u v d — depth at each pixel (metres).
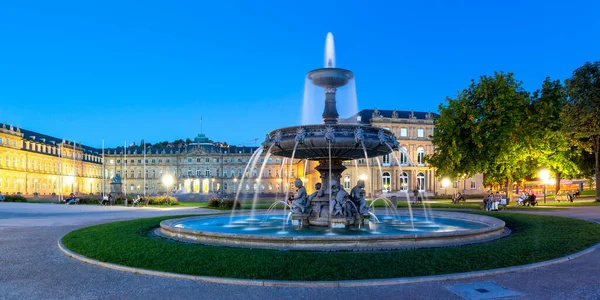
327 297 8.18
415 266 9.95
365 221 16.98
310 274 9.41
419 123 85.88
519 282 9.16
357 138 15.18
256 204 44.28
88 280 9.71
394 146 16.67
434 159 44.94
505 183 54.75
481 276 9.59
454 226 18.20
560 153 40.88
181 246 12.46
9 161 106.12
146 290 8.80
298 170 129.75
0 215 31.34
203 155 155.38
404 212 25.66
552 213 27.66
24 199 60.78
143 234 16.61
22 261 11.98
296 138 15.42
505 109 37.28
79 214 32.62
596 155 42.28
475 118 39.31
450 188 83.88
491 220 18.81
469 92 41.19
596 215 25.67
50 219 27.06
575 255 11.62
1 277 10.09
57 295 8.55
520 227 18.50
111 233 16.36
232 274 9.59
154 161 158.62
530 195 39.81
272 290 8.67
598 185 42.25
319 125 15.49
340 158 17.66
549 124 39.53
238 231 16.25
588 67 37.22
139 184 158.12
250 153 154.12
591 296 8.16
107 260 11.52
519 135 37.44
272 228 17.34
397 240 12.23
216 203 42.78
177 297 8.29
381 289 8.66
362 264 10.02
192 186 153.38
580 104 37.38
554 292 8.44
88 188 150.50
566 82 39.12
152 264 10.73
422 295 8.26
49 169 126.00
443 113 43.09
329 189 17.41
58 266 11.25
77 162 142.88
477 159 40.00
